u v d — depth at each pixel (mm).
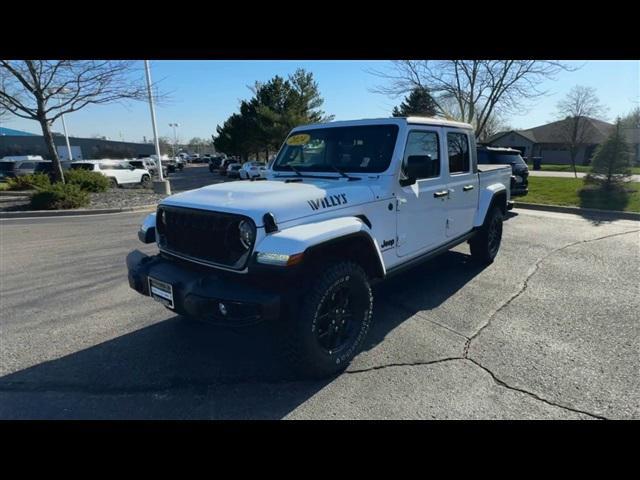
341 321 3078
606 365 3059
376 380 2932
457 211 4742
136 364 3195
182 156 80312
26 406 2689
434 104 23297
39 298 4688
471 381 2891
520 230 8148
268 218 2611
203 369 3113
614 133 12570
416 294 4656
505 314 4039
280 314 2537
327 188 3195
